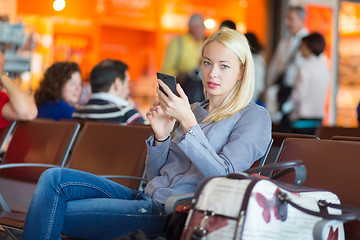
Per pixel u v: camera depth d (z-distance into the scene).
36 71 9.21
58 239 2.38
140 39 10.08
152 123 2.63
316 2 10.48
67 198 2.42
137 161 3.14
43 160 3.77
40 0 9.45
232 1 10.44
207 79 2.59
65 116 5.07
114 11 9.83
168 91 2.39
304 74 7.27
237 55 2.54
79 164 3.46
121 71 4.47
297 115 7.41
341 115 10.78
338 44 10.77
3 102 4.16
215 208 1.93
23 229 2.38
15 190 3.54
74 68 5.11
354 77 10.87
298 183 2.21
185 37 8.45
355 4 10.92
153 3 10.05
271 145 2.65
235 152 2.41
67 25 9.60
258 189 1.89
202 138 2.38
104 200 2.43
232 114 2.55
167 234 2.19
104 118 4.37
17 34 6.79
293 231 1.97
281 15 10.38
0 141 4.12
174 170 2.59
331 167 2.39
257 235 1.86
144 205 2.45
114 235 2.37
